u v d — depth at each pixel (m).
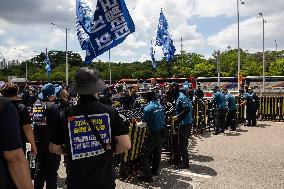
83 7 8.11
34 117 5.13
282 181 6.84
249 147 10.30
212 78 46.91
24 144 4.86
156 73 61.69
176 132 8.05
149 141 6.74
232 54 111.06
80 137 2.78
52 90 5.09
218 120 12.89
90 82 2.76
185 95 7.86
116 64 81.56
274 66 89.38
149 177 6.77
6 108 2.03
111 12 7.18
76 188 2.74
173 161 8.24
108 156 2.83
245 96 15.31
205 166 8.05
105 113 2.82
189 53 85.38
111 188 2.81
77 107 2.81
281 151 9.71
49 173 5.14
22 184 2.05
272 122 16.70
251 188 6.41
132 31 7.25
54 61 120.25
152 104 6.75
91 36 7.16
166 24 15.10
